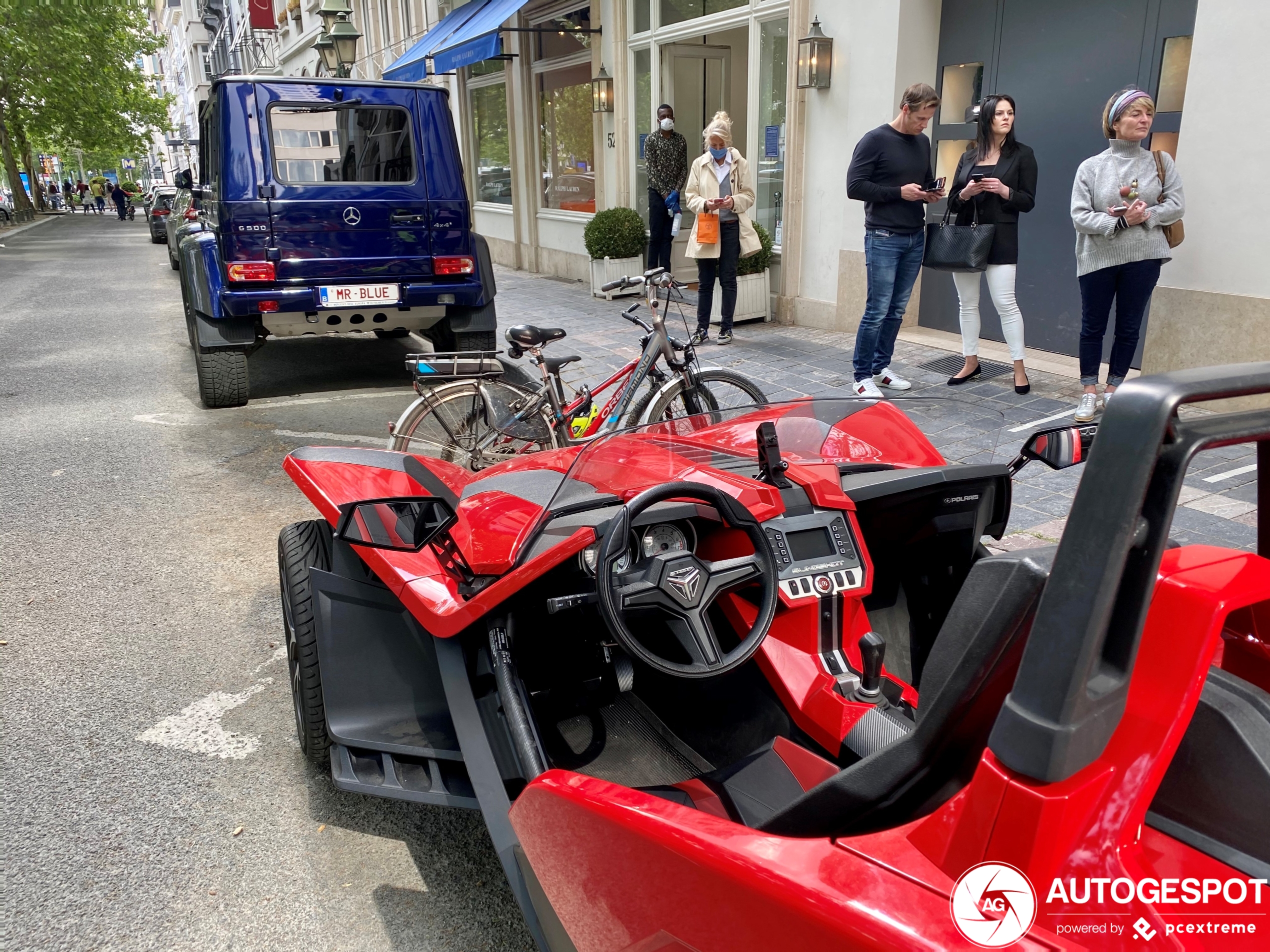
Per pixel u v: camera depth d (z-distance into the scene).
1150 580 0.89
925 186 6.05
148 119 52.06
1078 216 5.22
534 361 4.56
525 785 2.15
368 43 24.28
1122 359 5.36
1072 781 0.93
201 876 2.37
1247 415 0.99
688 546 2.23
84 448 6.18
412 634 2.53
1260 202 5.27
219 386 7.00
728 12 9.74
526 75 14.12
